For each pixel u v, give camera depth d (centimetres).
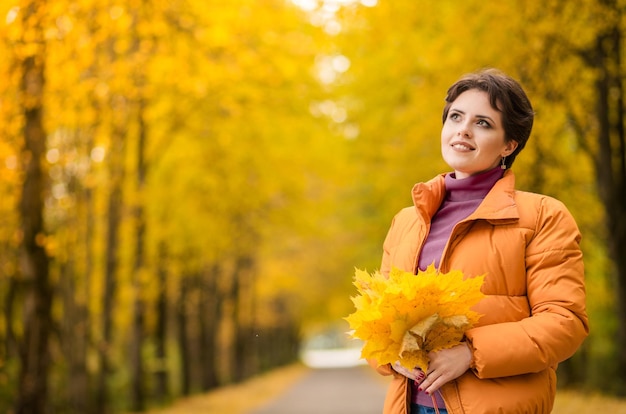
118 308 2084
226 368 3297
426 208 258
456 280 222
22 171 1054
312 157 1955
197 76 1384
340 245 2983
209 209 1917
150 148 1662
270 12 1423
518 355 224
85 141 1341
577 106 1259
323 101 1562
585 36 1061
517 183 1215
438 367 226
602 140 1236
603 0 1021
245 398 2225
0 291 1277
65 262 1391
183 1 1198
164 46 1257
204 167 1816
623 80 1233
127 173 1608
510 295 239
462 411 232
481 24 1135
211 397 2278
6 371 1296
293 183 2031
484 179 254
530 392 233
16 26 941
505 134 252
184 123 1562
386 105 1548
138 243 1703
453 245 249
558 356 227
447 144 259
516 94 252
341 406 1866
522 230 241
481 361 225
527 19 1045
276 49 1450
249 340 3703
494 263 240
